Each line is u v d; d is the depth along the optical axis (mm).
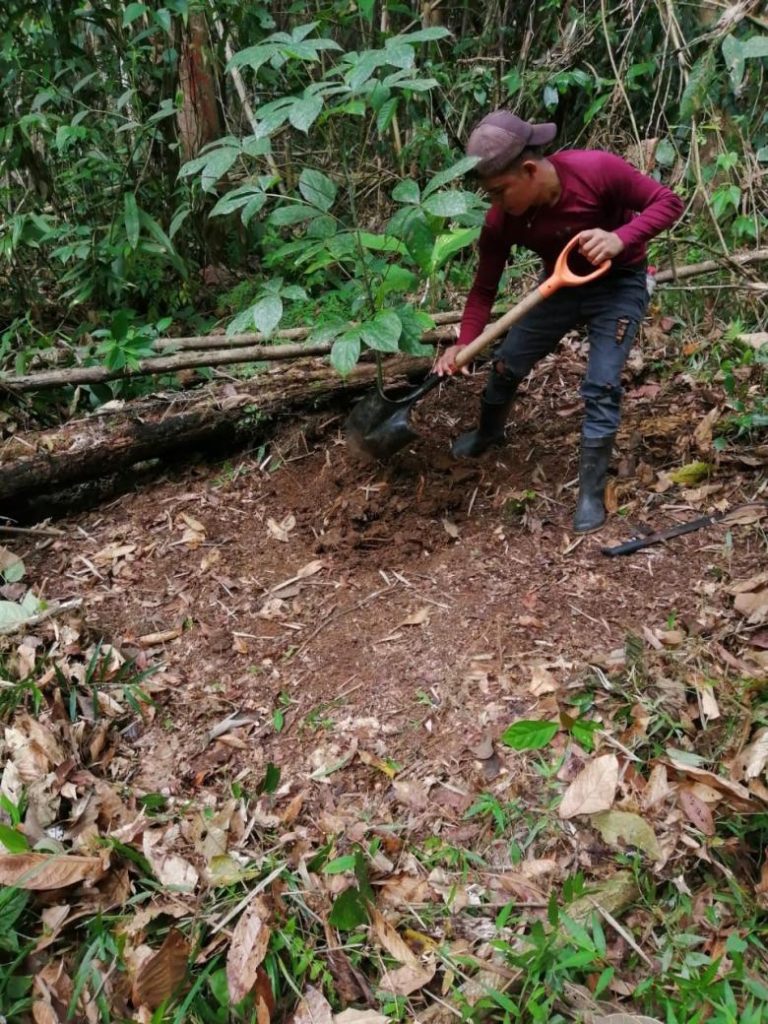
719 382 3375
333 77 3885
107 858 1909
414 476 3088
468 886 1886
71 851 1960
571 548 2691
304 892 1885
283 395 3342
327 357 3568
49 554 2977
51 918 1848
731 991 1612
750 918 1774
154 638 2588
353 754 2188
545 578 2598
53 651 2482
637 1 4301
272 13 4617
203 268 4621
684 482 2898
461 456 3139
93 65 4164
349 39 4867
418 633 2479
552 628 2426
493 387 2908
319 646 2500
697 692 2166
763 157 3189
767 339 3428
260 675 2441
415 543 2814
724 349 3508
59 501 3193
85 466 3131
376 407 2910
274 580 2764
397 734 2221
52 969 1771
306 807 2092
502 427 3074
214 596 2725
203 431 3271
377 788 2111
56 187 4320
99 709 2336
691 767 1979
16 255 4113
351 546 2832
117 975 1757
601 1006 1659
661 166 4262
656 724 2111
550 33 4699
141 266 4223
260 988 1710
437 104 4719
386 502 2988
